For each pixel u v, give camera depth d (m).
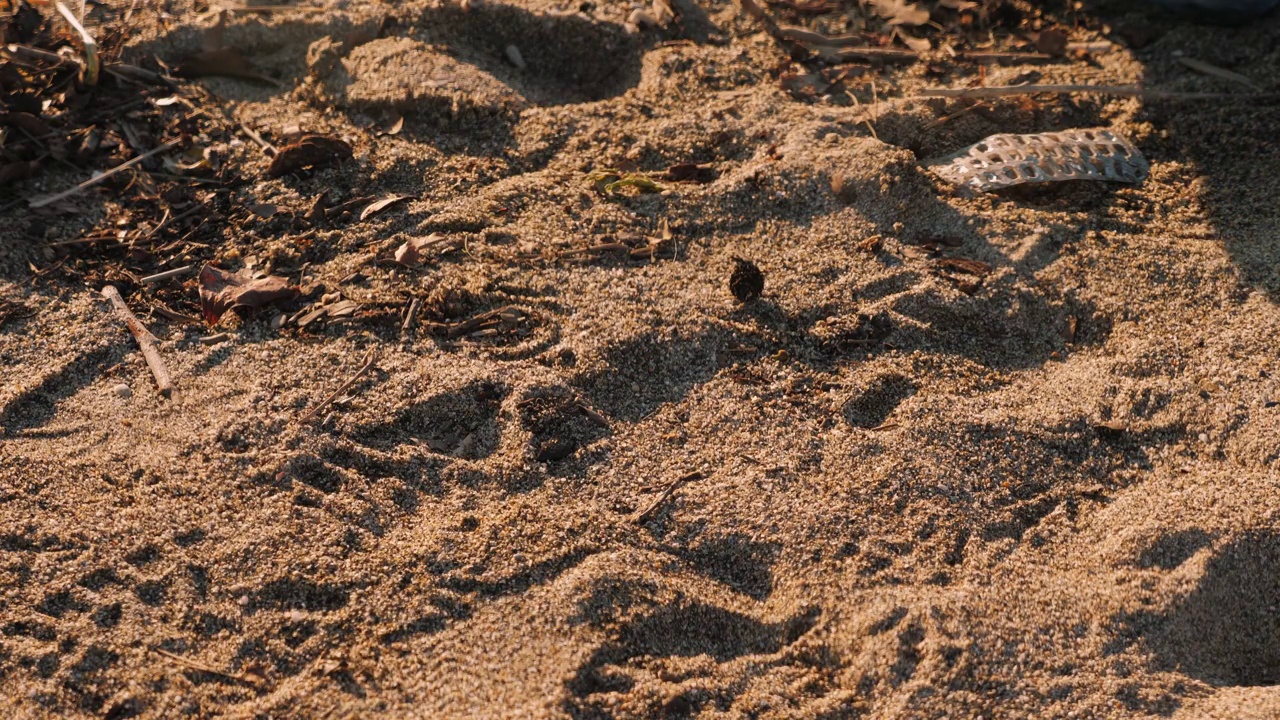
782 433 6.40
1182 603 5.55
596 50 9.75
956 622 5.36
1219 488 6.04
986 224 7.82
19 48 8.68
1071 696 5.17
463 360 6.76
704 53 9.62
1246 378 6.66
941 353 7.04
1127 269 7.51
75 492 5.88
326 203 7.93
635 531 5.85
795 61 9.71
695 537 5.87
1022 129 9.04
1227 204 8.20
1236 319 7.11
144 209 7.87
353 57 9.24
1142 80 9.52
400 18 9.58
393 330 6.98
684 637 5.46
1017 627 5.40
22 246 7.48
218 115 8.82
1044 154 8.39
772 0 10.55
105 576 5.49
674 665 5.32
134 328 6.95
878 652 5.31
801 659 5.43
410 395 6.53
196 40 9.38
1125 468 6.31
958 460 6.25
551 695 5.05
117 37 9.34
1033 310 7.32
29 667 5.11
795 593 5.61
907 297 7.27
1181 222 8.04
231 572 5.56
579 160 8.45
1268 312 7.12
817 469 6.19
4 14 9.48
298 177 8.15
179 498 5.89
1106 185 8.41
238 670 5.19
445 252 7.50
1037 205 8.19
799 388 6.72
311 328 7.00
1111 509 6.05
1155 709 5.16
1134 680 5.25
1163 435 6.44
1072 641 5.39
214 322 7.06
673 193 8.05
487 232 7.66
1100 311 7.25
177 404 6.45
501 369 6.68
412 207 7.89
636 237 7.71
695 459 6.27
